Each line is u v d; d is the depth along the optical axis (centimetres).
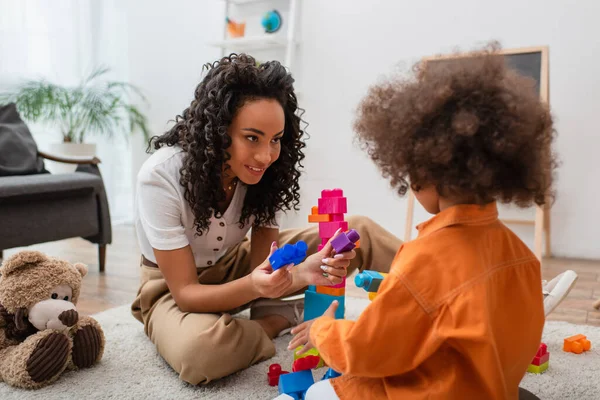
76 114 297
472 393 64
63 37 304
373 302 66
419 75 69
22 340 114
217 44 280
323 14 268
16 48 289
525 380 110
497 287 67
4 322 113
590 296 174
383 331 65
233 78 103
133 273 209
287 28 275
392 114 68
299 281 103
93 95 296
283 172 119
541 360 114
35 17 295
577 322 150
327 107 272
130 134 324
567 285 131
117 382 110
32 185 181
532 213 227
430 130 64
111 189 329
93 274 207
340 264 93
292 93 113
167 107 318
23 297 110
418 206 255
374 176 263
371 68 260
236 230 126
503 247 70
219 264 133
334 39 267
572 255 233
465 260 64
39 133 305
